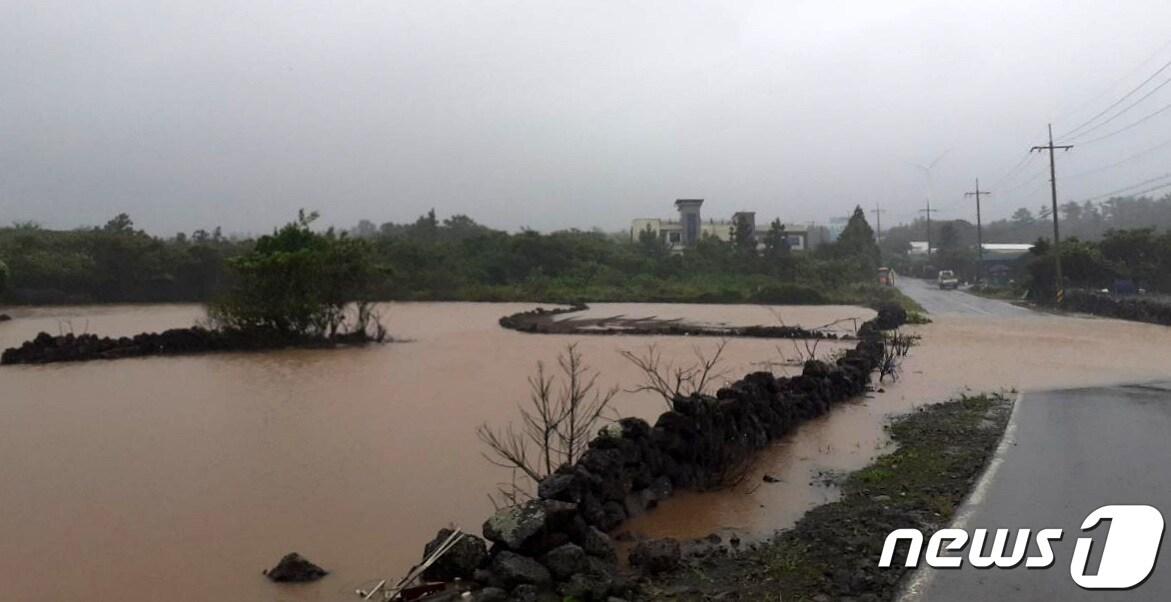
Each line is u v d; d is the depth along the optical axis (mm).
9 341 25391
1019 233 130875
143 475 9328
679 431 9000
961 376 18047
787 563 6469
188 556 6883
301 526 7621
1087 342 25875
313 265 23891
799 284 53812
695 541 7078
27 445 10812
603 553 6504
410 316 36406
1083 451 10273
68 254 46375
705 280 56531
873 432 11953
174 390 15445
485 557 6293
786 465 10008
